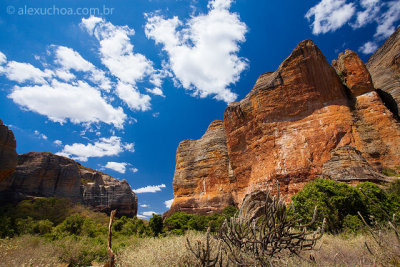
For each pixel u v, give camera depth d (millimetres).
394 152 26844
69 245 11844
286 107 35062
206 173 55062
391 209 11961
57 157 97062
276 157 33406
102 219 61406
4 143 47969
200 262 4117
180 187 58188
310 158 30281
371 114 30297
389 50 46125
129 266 5547
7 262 7473
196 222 26625
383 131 28625
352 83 33469
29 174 83250
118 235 24719
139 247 8078
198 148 61312
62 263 10234
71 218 29328
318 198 12914
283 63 36219
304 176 29797
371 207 12141
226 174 51656
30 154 90562
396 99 34844
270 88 37156
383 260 3787
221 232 4617
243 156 41188
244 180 40031
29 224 29375
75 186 95562
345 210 12430
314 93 33344
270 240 4078
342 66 36250
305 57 34312
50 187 87000
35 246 11594
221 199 48906
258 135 37938
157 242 7652
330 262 4367
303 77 34188
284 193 30766
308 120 32688
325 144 29891
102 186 108188
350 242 6738
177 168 62312
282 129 34438
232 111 44656
